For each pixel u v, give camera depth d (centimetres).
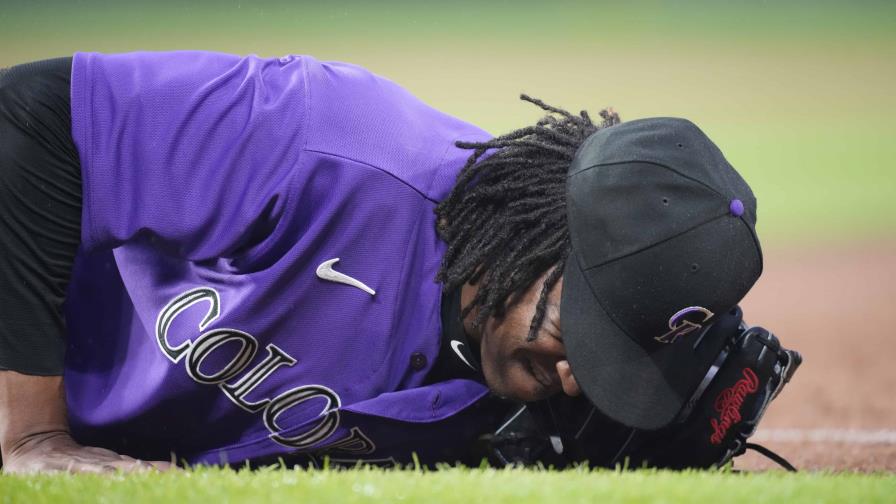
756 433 2048
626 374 952
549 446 1109
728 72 8512
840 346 2898
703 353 1027
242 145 1000
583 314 944
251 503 731
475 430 1109
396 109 1055
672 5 10069
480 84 8250
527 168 995
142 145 1002
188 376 1016
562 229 962
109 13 9000
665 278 919
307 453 1075
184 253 1009
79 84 1011
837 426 2103
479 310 994
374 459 1096
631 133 963
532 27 9881
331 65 1094
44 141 996
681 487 812
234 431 1070
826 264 4050
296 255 978
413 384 1047
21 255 994
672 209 920
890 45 9094
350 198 989
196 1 9425
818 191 5422
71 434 1088
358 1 9962
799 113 7275
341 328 1005
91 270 1085
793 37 9406
